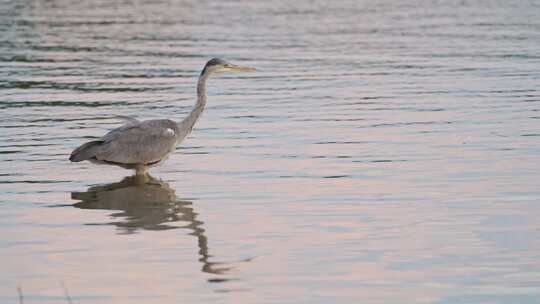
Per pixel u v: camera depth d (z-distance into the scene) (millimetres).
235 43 31547
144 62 27859
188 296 10570
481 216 13188
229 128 19062
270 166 16062
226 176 15500
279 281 10953
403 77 24953
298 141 17859
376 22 37094
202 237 12508
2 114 20625
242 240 12367
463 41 31594
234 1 45125
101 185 15117
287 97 22375
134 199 14320
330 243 12180
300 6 42969
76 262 11633
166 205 13977
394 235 12445
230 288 10773
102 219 13352
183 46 30938
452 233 12484
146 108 21234
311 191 14547
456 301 10328
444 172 15508
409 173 15477
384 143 17578
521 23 36188
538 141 17531
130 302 10430
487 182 14891
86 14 40094
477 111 20406
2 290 10781
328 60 27969
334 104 21422
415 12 40531
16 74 25875
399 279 10953
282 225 12945
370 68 26484
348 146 17391
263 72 26031
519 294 10477
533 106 20828
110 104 21719
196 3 44375
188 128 15883
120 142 15117
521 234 12391
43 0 45344
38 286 10883
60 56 29047
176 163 16375
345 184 14891
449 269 11219
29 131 18906
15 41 32188
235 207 13820
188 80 24844
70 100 22234
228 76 25500
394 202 13906
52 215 13547
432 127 18875
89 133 18719
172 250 12023
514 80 24188
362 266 11359
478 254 11688
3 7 42562
